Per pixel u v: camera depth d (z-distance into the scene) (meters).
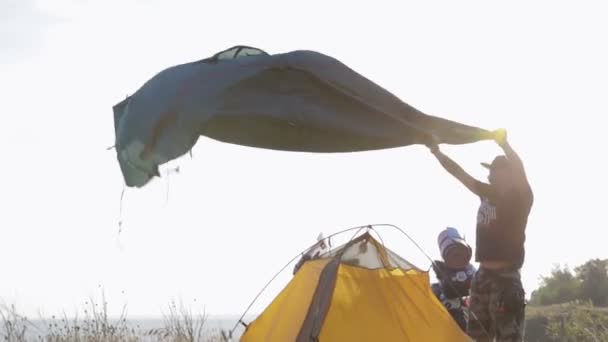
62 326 12.91
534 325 18.02
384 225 9.41
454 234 10.14
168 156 7.72
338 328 8.79
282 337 8.92
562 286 32.94
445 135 8.41
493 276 8.62
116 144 8.09
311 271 9.39
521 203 8.59
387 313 8.91
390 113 8.26
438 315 8.93
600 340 13.77
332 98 8.20
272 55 8.08
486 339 8.70
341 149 8.54
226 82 7.91
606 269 32.75
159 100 7.84
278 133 8.40
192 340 12.97
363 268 9.10
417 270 9.16
